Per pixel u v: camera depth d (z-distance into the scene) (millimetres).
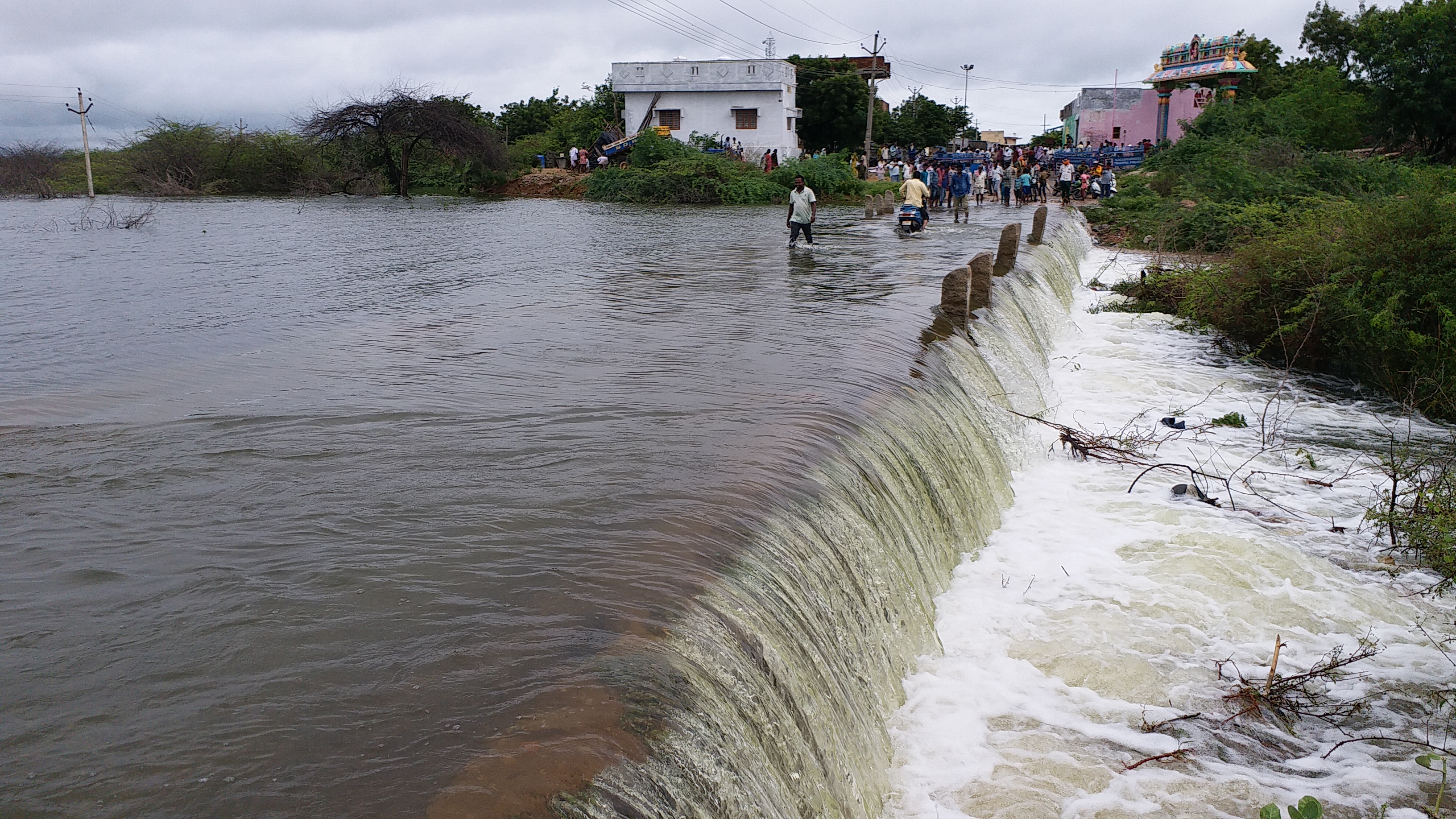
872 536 6449
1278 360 15883
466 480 6398
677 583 4930
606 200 48812
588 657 4262
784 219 34469
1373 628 7371
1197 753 5789
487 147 54188
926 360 10117
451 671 4168
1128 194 38250
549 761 3557
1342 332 14602
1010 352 12828
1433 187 15000
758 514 5797
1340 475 10727
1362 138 40438
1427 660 6914
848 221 33281
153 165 54688
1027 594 7676
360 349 10477
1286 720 6172
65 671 4184
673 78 57219
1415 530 8648
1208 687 6508
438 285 15789
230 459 6812
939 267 18234
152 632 4508
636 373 9289
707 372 9312
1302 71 54844
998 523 9102
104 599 4816
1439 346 13172
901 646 6387
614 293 14766
